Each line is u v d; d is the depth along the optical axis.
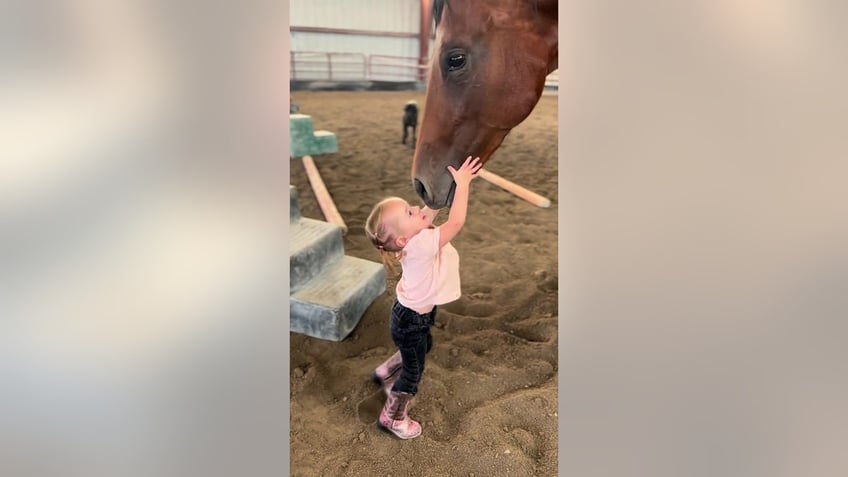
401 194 1.40
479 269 1.43
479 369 1.40
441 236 1.35
